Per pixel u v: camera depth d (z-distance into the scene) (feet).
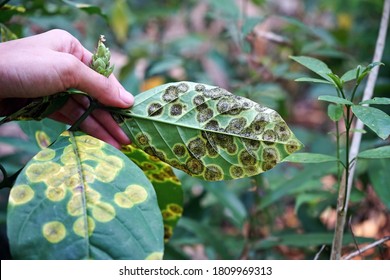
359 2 3.64
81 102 1.95
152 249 1.45
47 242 1.42
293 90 4.36
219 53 4.03
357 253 1.87
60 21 3.05
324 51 2.93
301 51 2.99
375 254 2.38
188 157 1.71
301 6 4.47
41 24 2.74
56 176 1.52
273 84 3.14
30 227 1.44
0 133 3.78
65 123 2.03
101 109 1.76
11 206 1.45
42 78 1.64
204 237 2.44
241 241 2.59
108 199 1.49
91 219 1.46
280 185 2.42
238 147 1.69
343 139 2.98
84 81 1.67
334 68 3.30
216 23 4.39
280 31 4.17
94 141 1.64
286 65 3.11
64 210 1.46
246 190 3.05
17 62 1.63
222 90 1.72
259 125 1.68
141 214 1.49
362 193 2.39
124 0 3.77
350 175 1.99
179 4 4.35
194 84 1.73
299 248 2.80
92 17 3.89
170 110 1.71
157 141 1.71
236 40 3.07
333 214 2.90
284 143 1.67
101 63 1.75
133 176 1.55
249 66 3.02
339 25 4.01
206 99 1.71
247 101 1.70
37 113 1.74
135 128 1.72
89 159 1.58
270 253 2.70
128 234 1.45
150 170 1.89
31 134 2.00
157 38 4.46
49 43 1.78
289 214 3.50
